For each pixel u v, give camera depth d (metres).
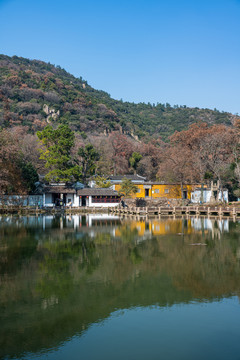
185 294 18.62
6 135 64.19
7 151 60.56
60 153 79.75
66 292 19.02
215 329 14.28
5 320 15.42
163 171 93.44
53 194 78.50
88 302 17.52
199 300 17.69
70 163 92.12
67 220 57.62
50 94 190.38
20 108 169.75
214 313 15.98
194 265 24.69
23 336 13.92
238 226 46.62
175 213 67.81
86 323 15.08
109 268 24.12
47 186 78.31
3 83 189.38
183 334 13.87
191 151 87.81
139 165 119.44
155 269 23.70
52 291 19.20
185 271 23.14
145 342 13.27
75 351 12.70
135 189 79.38
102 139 134.62
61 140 77.25
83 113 194.50
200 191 82.00
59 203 78.88
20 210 69.38
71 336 13.88
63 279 21.47
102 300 17.78
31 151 93.81
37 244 33.50
